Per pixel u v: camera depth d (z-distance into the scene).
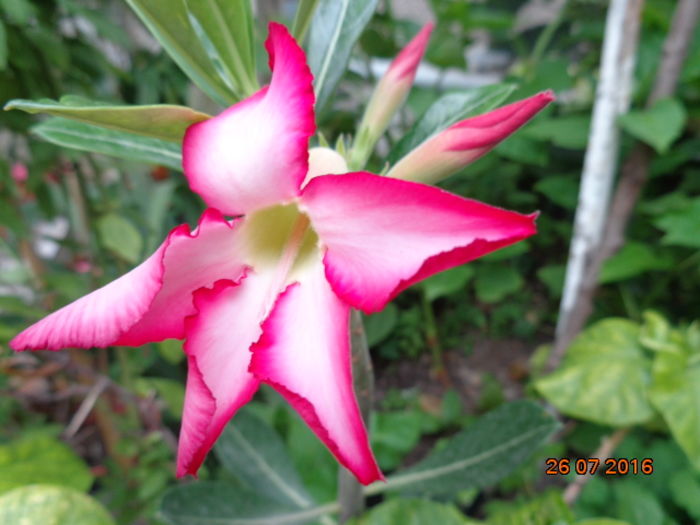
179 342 0.23
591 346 0.27
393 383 0.42
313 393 0.08
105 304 0.09
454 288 0.37
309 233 0.10
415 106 0.36
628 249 0.31
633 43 0.26
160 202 0.29
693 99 0.35
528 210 0.47
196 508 0.17
